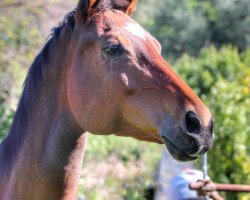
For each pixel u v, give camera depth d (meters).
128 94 3.91
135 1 4.25
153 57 3.93
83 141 4.19
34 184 4.13
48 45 4.25
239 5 38.00
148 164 11.70
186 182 5.73
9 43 11.93
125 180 10.82
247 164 10.18
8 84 11.25
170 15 37.81
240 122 10.62
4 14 12.12
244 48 37.88
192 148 3.67
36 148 4.15
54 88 4.18
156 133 3.86
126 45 3.94
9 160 4.30
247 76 13.92
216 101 11.15
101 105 3.98
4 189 4.29
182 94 3.78
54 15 12.40
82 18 4.12
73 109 4.06
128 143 12.80
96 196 10.22
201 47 37.50
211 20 37.94
